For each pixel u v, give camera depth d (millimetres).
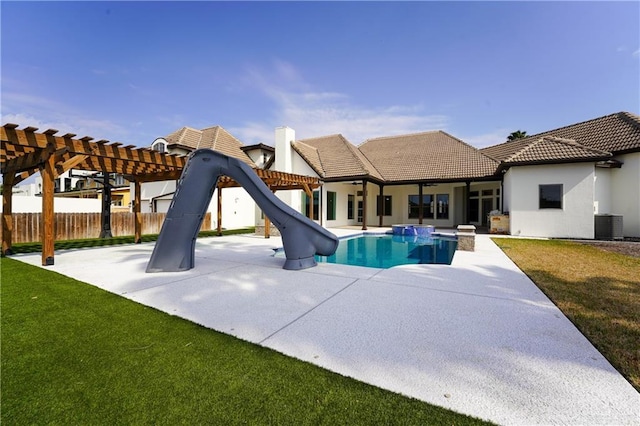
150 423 1978
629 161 13641
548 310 4059
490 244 11078
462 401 2189
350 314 3955
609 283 5434
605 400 2191
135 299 4656
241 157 24781
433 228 16969
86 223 15391
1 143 6613
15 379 2465
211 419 2014
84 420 2004
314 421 1994
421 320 3729
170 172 11531
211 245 11867
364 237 16250
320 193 19938
